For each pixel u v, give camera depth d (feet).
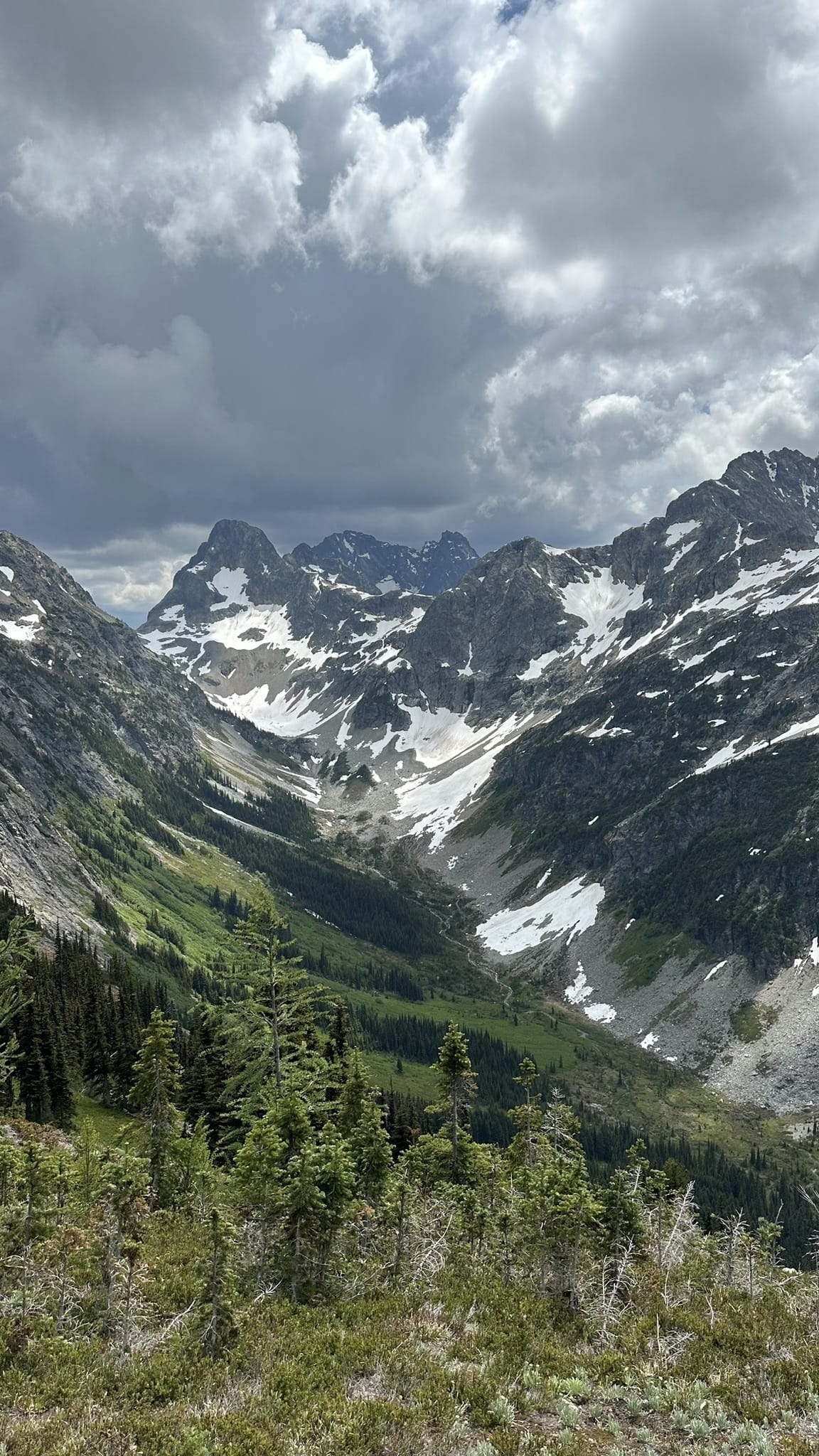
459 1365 58.54
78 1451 42.19
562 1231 78.43
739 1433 49.44
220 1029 119.65
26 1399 49.32
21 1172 80.74
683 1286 79.61
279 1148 79.97
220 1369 55.62
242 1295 70.13
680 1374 58.49
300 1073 114.52
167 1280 74.54
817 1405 53.67
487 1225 94.53
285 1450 44.21
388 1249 87.04
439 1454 45.68
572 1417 50.96
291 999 118.01
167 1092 130.11
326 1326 64.44
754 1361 61.21
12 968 186.80
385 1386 54.34
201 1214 97.35
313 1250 75.72
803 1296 79.61
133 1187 71.26
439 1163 125.59
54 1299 64.69
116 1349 57.41
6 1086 198.70
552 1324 70.18
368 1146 113.91
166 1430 45.24
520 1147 134.31
